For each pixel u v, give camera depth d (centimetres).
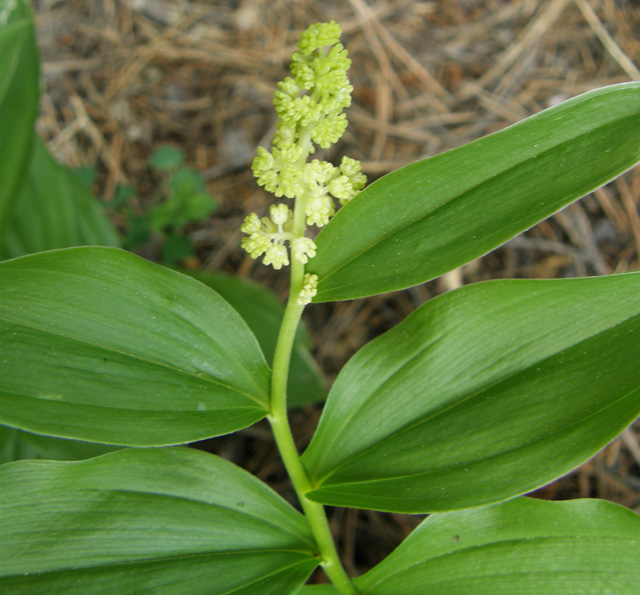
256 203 39
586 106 15
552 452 15
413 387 17
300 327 32
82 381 16
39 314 16
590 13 39
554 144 15
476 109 40
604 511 18
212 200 36
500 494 15
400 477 17
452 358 17
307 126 16
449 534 19
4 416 16
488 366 17
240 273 38
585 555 18
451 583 19
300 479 18
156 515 18
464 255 15
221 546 18
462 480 16
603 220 36
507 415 16
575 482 31
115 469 18
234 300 32
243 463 33
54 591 16
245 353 17
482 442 16
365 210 16
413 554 19
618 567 18
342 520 31
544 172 15
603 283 17
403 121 40
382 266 16
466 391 17
